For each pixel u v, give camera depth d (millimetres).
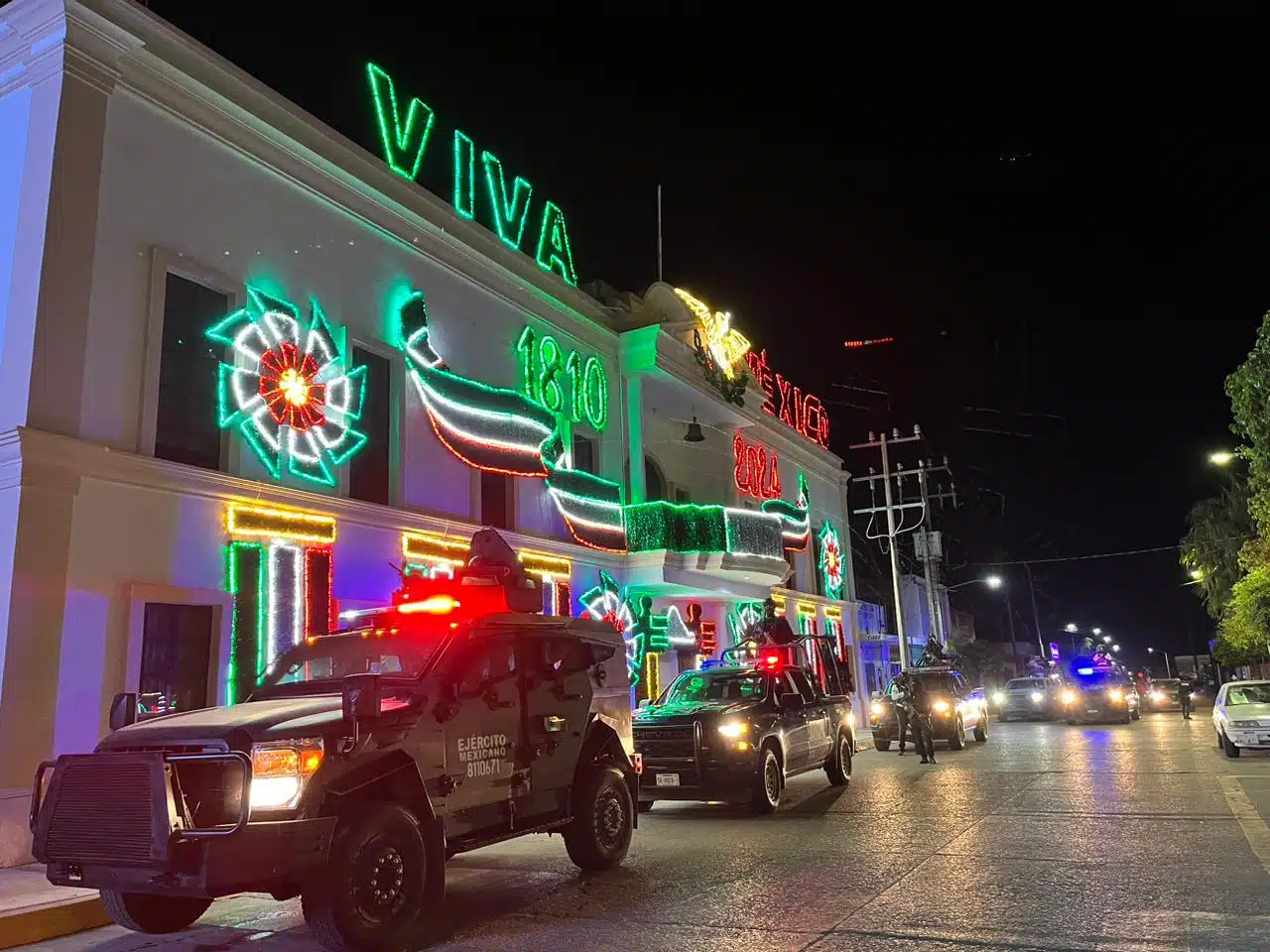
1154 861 7945
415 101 15773
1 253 10227
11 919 6605
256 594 11641
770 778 11922
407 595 8453
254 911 7543
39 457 9352
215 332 11625
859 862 8375
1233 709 16938
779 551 23141
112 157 10688
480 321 16672
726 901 7066
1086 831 9461
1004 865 7992
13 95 10641
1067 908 6496
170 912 6746
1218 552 33219
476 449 15812
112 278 10516
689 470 24109
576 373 19203
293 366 12641
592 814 8352
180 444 11109
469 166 16906
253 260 12336
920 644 45438
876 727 21031
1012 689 34656
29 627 9094
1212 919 6109
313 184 13367
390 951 6035
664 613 22016
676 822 11453
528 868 8750
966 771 15953
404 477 14359
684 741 11688
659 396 22578
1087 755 18172
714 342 23719
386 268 14648
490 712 7512
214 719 6309
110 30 10641
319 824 5816
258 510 11750
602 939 6145
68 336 9875
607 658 9266
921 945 5746
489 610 8094
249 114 12359
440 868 6645
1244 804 10844
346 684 6254
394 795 6582
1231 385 22547
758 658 17016
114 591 10023
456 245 16031
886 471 35156
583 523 18484
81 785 5816
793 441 29625
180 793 5668
